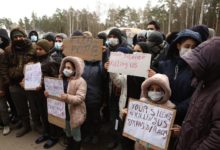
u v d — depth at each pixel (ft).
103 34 20.20
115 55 11.69
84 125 14.61
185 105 9.29
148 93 9.84
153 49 13.67
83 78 14.06
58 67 15.38
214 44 6.37
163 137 8.94
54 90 13.23
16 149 14.67
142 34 17.29
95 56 13.34
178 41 9.75
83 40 13.55
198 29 11.14
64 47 14.24
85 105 13.66
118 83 12.60
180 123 9.58
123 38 15.87
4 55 16.03
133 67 11.16
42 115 15.35
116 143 14.51
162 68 10.37
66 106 13.12
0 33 17.74
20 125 17.70
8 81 16.10
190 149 6.91
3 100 16.55
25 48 15.89
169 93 9.42
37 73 14.67
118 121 13.05
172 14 129.59
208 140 6.29
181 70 9.71
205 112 6.53
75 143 13.42
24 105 16.39
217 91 6.39
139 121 9.58
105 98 15.37
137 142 10.09
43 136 15.66
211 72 6.44
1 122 17.72
